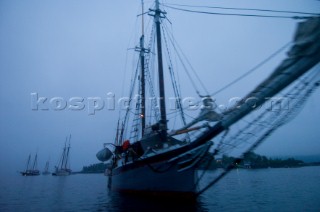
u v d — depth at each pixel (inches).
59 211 642.8
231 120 452.4
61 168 4389.8
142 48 1194.6
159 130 728.3
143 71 1138.0
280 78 354.9
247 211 573.3
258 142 411.8
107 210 621.3
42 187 1683.1
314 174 2404.0
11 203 818.2
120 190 911.7
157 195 688.4
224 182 1560.0
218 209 599.2
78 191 1306.6
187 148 611.5
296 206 630.5
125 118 1211.2
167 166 660.7
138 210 587.8
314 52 326.3
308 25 326.3
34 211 648.4
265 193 940.0
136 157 775.7
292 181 1552.7
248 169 3934.5
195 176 653.3
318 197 786.8
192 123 565.9
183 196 636.1
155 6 856.3
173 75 855.1
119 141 1207.6
